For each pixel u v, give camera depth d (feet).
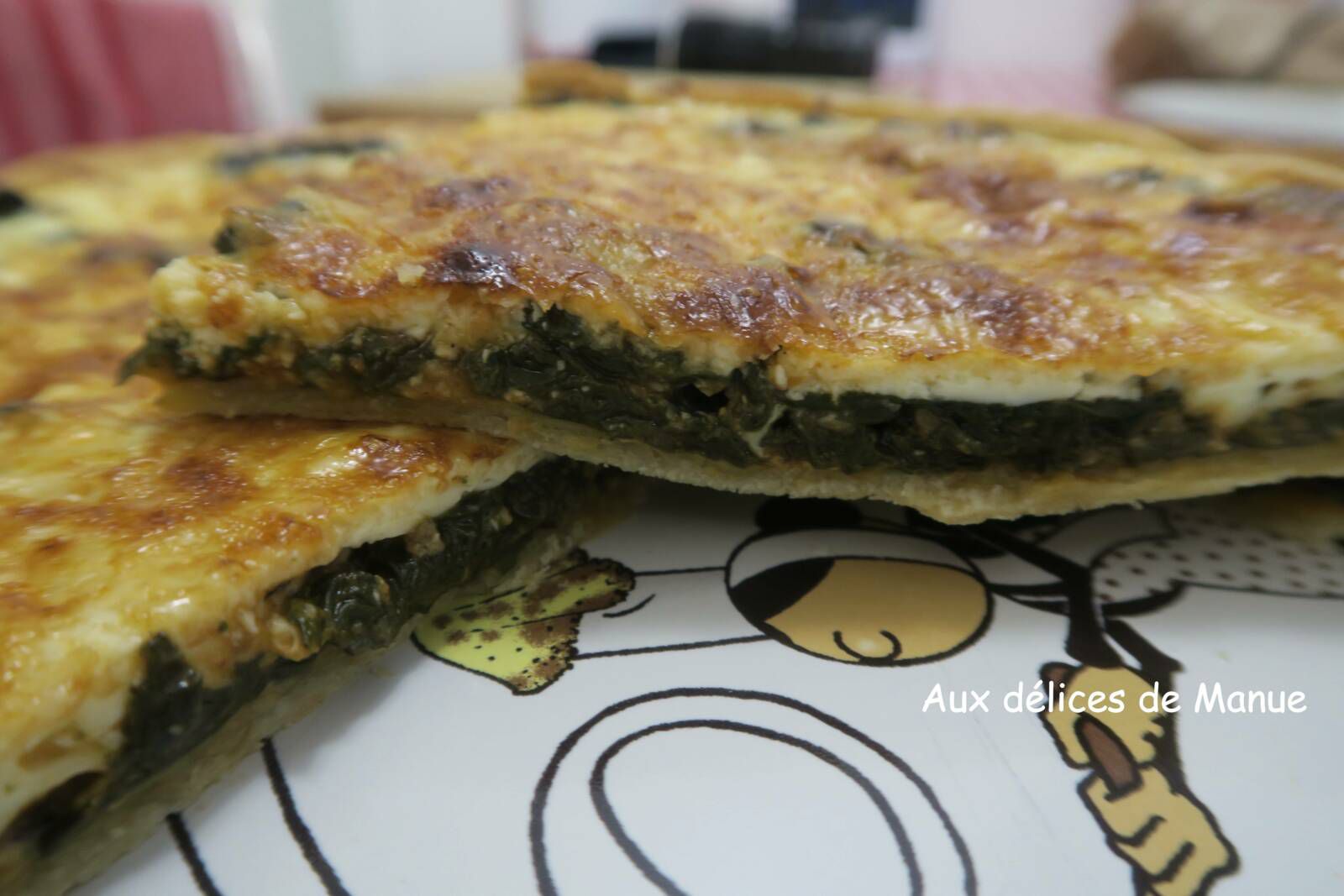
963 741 0.36
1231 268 0.46
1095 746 0.36
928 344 0.41
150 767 0.33
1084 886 0.31
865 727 0.37
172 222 0.70
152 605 0.32
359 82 1.60
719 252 0.46
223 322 0.42
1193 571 0.45
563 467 0.46
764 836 0.33
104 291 0.58
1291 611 0.42
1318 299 0.44
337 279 0.42
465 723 0.37
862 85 1.33
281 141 0.83
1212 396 0.42
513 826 0.33
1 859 0.31
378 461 0.40
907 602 0.43
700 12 1.62
